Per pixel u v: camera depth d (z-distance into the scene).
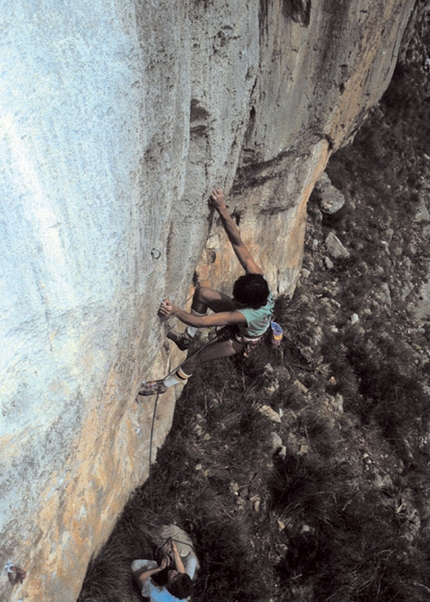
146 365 4.36
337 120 7.52
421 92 14.02
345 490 6.72
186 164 3.83
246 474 6.21
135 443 5.02
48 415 2.70
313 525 6.21
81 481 3.66
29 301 2.33
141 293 3.52
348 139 11.55
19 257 2.22
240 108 4.36
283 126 5.70
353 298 9.43
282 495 6.19
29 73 2.06
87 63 2.34
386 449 7.86
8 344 2.26
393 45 10.59
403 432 8.10
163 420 5.60
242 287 3.93
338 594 5.85
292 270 8.52
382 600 6.03
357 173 11.58
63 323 2.63
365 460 7.57
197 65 3.46
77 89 2.31
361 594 5.99
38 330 2.45
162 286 3.93
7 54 1.96
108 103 2.54
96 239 2.72
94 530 4.32
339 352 8.46
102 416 3.56
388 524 6.88
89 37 2.32
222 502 5.89
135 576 4.85
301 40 5.32
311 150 6.84
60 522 3.46
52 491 3.08
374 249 10.51
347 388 8.07
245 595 5.32
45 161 2.24
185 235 4.22
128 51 2.60
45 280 2.40
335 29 5.71
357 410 8.04
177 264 4.33
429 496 7.69
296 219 7.80
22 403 2.45
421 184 12.84
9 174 2.07
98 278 2.82
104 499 4.37
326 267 9.64
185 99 3.40
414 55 14.46
